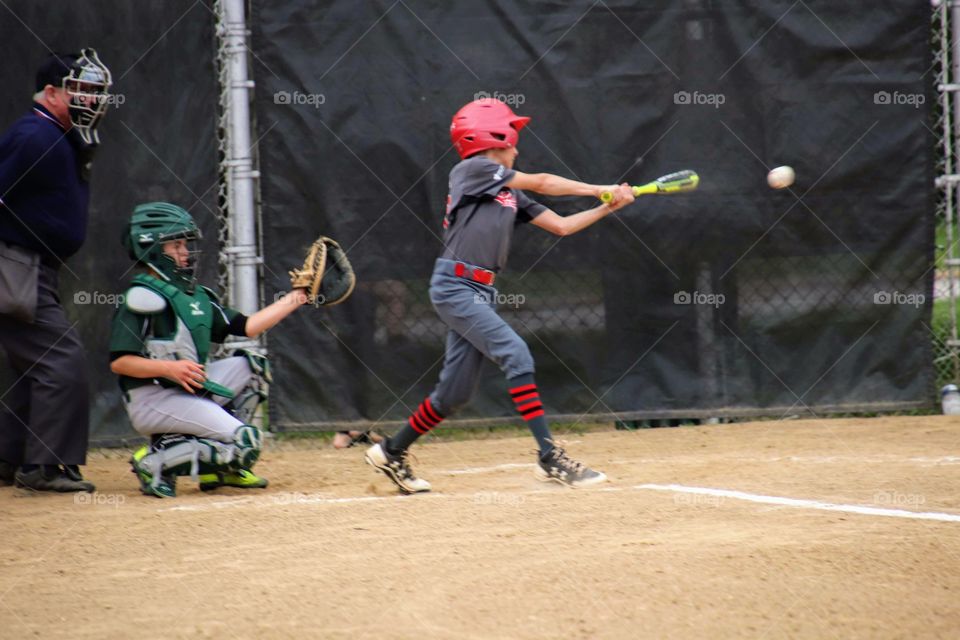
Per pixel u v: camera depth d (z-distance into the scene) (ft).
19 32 74.49
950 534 43.19
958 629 32.94
